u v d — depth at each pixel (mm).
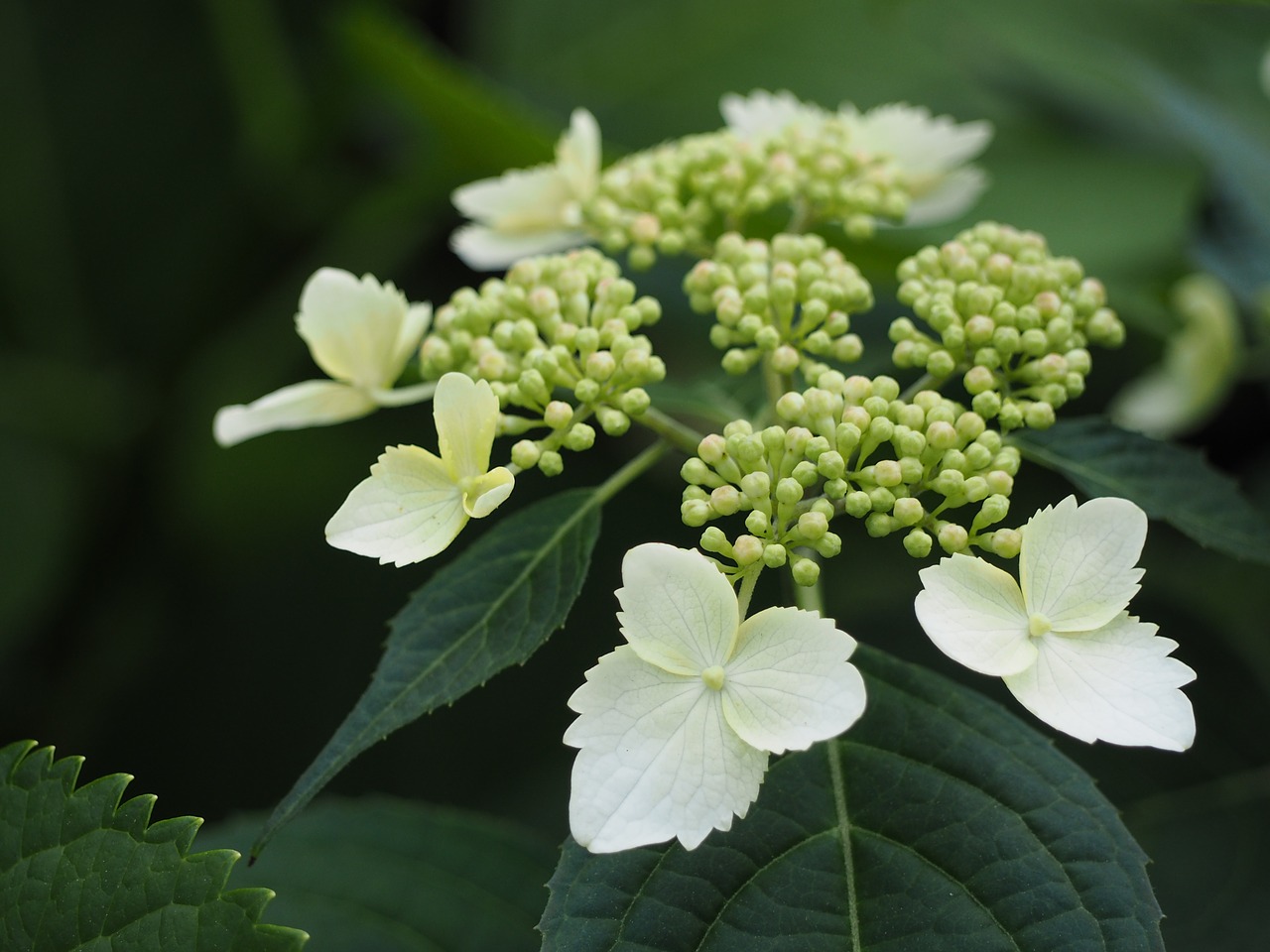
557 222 483
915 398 421
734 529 601
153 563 656
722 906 400
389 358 447
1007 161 634
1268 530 431
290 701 613
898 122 491
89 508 667
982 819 405
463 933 454
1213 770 473
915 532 410
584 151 475
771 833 406
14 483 650
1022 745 412
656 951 396
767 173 476
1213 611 512
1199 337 563
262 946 396
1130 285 566
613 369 425
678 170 476
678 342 625
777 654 393
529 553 421
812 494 455
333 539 405
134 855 404
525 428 429
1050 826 404
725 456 414
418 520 408
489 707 565
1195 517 431
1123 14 663
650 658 392
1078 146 638
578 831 387
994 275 439
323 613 632
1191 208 555
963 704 417
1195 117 537
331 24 563
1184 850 467
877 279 515
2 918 404
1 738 602
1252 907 461
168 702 617
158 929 399
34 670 623
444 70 516
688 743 392
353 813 463
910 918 399
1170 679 396
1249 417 615
